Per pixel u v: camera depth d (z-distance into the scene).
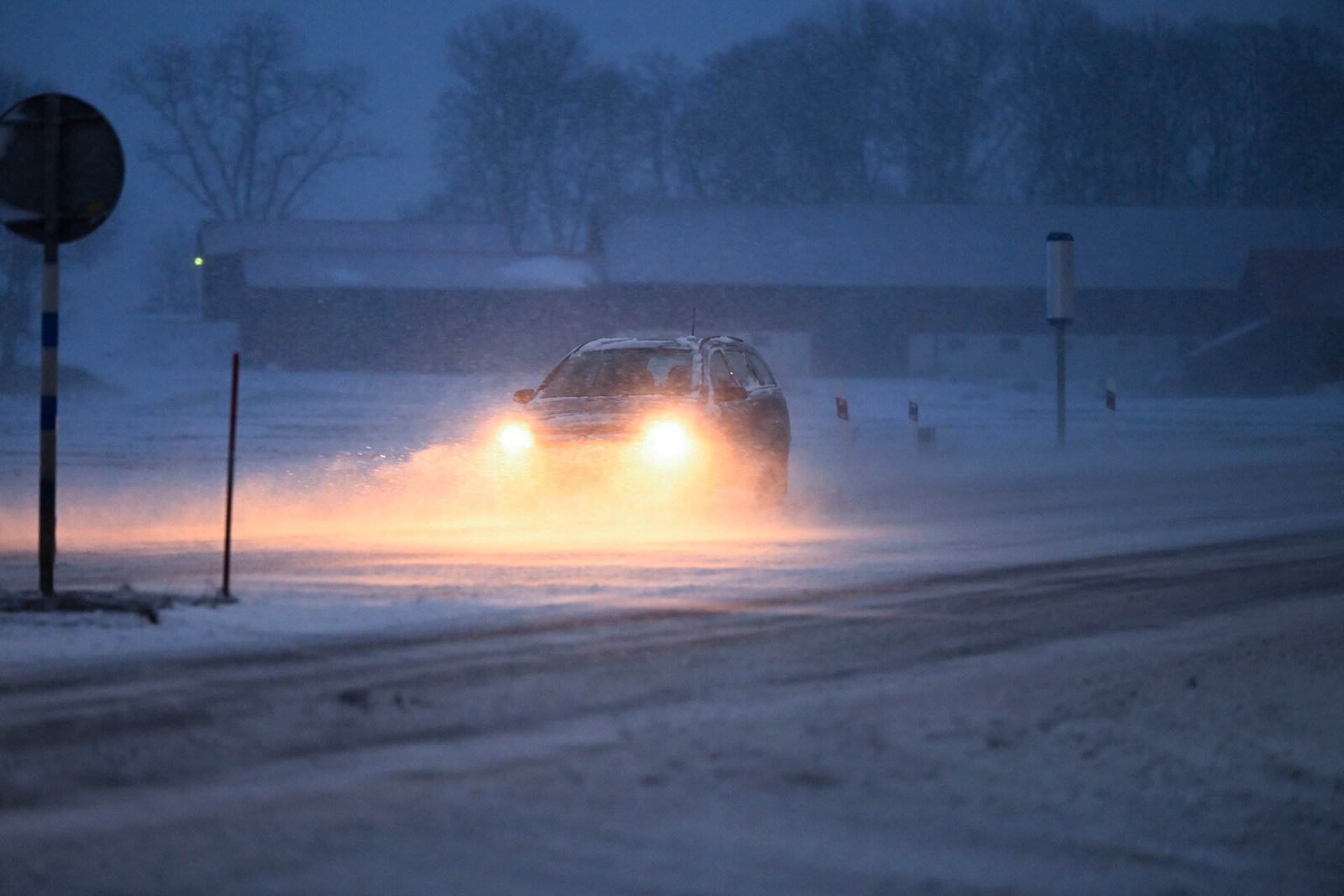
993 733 19.83
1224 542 45.09
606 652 24.55
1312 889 14.91
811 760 17.91
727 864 13.96
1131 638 27.70
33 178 29.12
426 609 28.66
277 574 34.66
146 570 35.97
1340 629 29.31
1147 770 18.61
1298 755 19.88
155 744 17.92
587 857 13.97
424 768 16.97
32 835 14.34
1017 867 14.59
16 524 51.41
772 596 31.62
